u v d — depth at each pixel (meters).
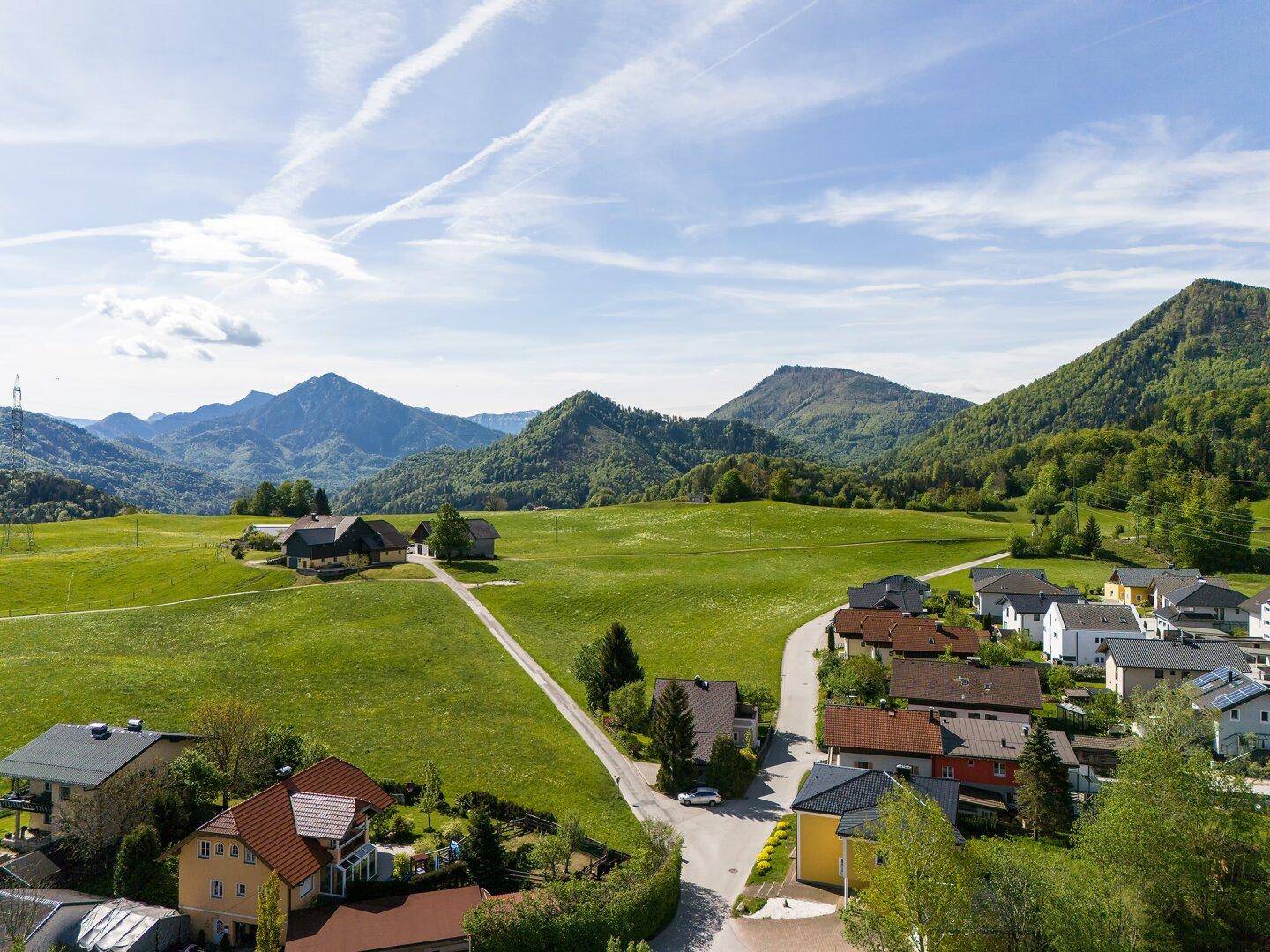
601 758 71.00
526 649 99.19
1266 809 45.50
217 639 95.50
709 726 72.50
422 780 64.06
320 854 46.16
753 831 58.66
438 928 42.22
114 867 48.31
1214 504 175.12
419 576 130.00
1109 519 195.25
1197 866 41.47
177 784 54.28
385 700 80.56
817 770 57.16
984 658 90.06
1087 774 62.75
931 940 36.81
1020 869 39.41
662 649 101.75
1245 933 41.66
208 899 44.19
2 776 52.88
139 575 127.06
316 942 40.78
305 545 129.75
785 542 172.75
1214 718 56.06
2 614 105.75
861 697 83.00
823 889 50.16
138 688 78.69
